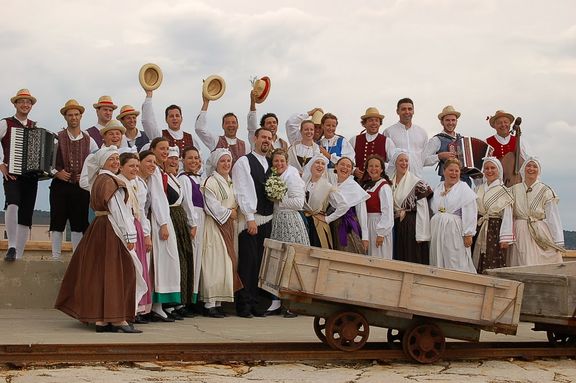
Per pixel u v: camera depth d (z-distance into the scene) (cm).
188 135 1177
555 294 777
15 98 1090
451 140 1216
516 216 1127
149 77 1152
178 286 1014
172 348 754
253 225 1084
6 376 638
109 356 704
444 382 670
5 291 1114
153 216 1005
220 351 744
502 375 711
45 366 682
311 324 1004
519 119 1220
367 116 1218
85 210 1105
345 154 1199
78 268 900
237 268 1085
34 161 1073
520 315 802
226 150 1091
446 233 1088
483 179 1162
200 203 1064
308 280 713
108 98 1148
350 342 747
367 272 722
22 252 1126
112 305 876
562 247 1115
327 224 1121
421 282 730
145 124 1148
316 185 1123
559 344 853
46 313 1070
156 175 1007
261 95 1217
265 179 1095
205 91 1177
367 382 661
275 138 1207
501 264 1112
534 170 1121
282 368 707
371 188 1130
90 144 1111
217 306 1084
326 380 661
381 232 1114
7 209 1103
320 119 1253
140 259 956
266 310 1108
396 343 797
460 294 736
